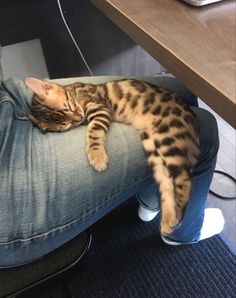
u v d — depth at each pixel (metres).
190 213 0.87
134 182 0.67
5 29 1.27
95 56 1.51
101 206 0.64
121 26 0.65
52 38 1.38
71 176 0.59
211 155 0.75
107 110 0.78
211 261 1.05
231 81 0.46
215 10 0.62
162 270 1.03
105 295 0.98
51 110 0.79
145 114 0.73
